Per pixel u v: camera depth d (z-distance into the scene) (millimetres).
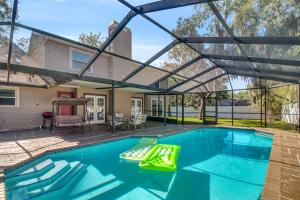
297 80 11531
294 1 4895
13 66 6805
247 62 9344
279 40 5625
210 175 5969
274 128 13438
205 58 9586
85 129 12039
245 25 5484
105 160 7262
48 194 4609
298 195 3582
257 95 19719
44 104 12641
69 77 8523
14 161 5621
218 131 14016
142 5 5340
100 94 15180
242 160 7543
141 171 6207
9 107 11281
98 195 4668
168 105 22781
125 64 14891
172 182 5438
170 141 11008
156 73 12977
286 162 5570
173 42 7629
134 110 18266
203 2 4543
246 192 4824
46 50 11656
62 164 6602
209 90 16656
